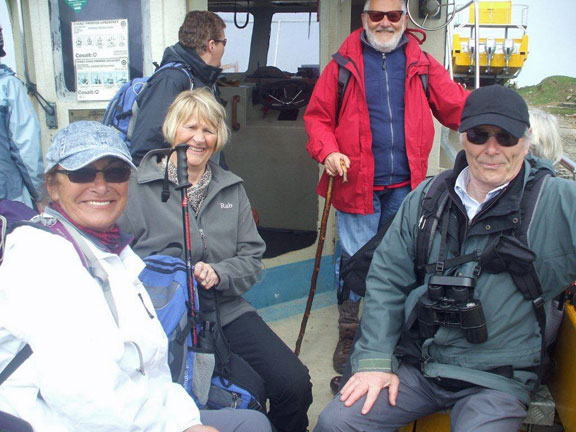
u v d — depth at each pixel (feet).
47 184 5.68
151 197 8.34
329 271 13.94
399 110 10.00
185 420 5.93
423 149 10.07
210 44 9.89
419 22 13.35
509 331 6.82
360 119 9.96
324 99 10.13
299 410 8.07
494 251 6.62
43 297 4.88
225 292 8.30
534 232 6.66
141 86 10.03
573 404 6.93
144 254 8.32
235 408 7.37
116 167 5.57
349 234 10.62
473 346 6.91
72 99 12.41
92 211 5.58
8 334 4.94
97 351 4.97
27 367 4.97
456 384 6.98
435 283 6.78
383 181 10.23
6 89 10.61
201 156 8.30
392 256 7.59
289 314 13.01
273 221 17.06
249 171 16.90
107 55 12.07
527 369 7.01
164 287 7.36
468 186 7.07
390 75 9.96
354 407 7.02
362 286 8.89
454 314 6.75
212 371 7.29
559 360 7.67
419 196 7.47
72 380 4.79
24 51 12.41
